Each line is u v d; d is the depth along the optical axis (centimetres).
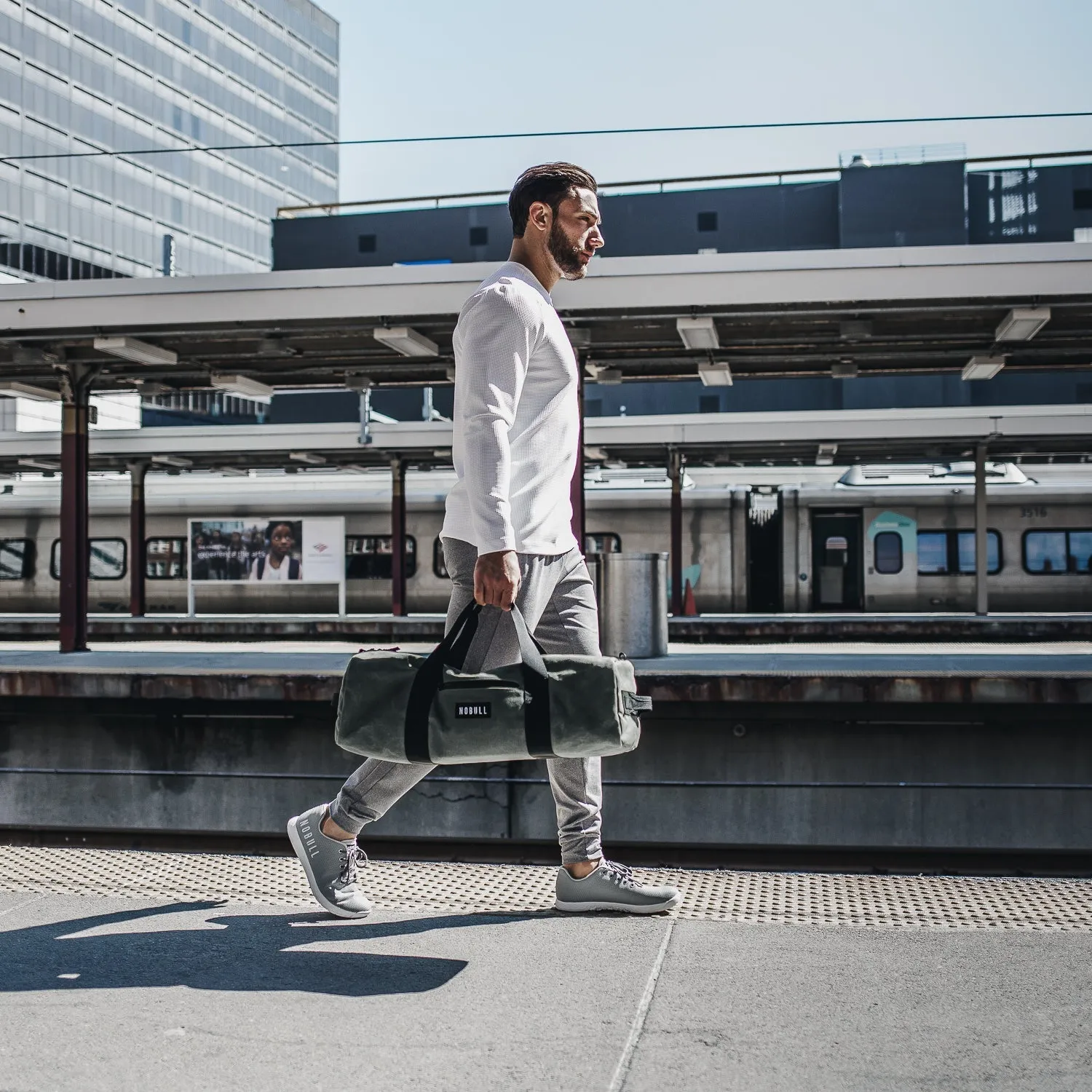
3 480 2825
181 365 1552
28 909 363
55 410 4697
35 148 8425
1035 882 407
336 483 2647
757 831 1002
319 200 12125
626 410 5338
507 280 326
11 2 8181
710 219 5669
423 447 2139
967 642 1778
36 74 8438
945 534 2519
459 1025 262
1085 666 1073
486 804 991
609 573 1203
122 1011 271
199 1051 248
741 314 1180
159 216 9675
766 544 2566
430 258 5931
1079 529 2491
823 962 307
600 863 359
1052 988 286
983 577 2133
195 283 1213
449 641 316
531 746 302
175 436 2195
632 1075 236
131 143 9394
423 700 305
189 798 1090
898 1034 257
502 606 306
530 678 303
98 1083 232
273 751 1085
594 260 1155
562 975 296
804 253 1132
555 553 331
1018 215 5619
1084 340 1379
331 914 352
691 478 2603
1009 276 1104
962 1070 238
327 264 6009
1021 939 328
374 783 344
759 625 1945
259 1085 231
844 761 1002
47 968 302
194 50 10138
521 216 343
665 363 1551
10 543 2753
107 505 2722
